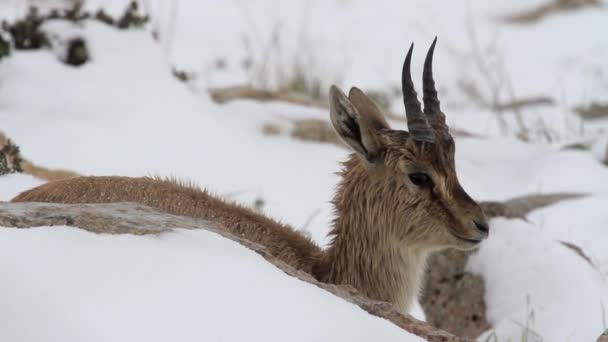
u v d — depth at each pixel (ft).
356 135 42.78
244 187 66.13
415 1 143.23
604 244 64.64
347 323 29.68
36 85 71.56
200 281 29.27
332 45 124.16
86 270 28.58
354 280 43.37
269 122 78.23
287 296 29.94
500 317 53.83
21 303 26.84
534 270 54.60
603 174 78.79
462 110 108.47
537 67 122.31
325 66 112.68
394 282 43.52
